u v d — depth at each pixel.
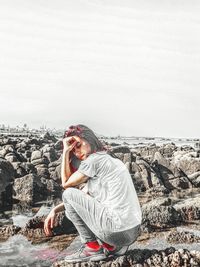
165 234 6.09
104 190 4.61
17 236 5.98
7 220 7.47
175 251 4.79
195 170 14.70
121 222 4.42
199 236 6.01
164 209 6.87
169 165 13.88
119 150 17.64
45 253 5.14
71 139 4.77
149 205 7.07
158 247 5.38
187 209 7.39
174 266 4.56
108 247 4.62
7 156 14.49
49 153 15.78
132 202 4.56
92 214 4.46
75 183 4.59
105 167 4.58
